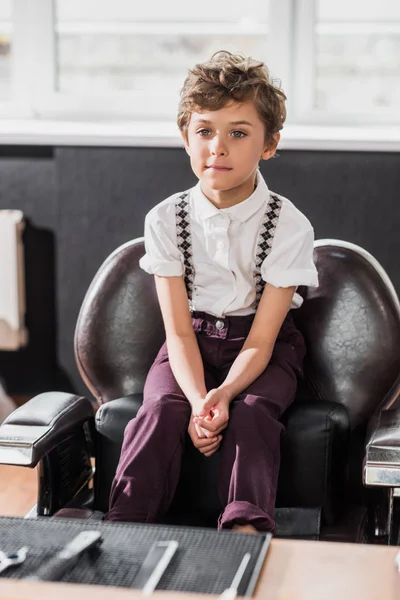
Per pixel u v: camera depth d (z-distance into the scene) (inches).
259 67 72.4
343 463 68.8
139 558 47.6
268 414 65.1
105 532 50.7
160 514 64.1
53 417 64.9
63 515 65.8
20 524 52.0
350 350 72.3
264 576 47.1
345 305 72.9
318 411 67.4
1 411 118.3
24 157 121.2
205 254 74.7
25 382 126.5
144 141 116.8
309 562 48.8
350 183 115.8
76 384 125.7
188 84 71.5
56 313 124.3
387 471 56.9
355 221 116.7
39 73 129.4
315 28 124.1
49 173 121.3
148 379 71.5
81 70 130.1
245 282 74.4
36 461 60.1
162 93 128.6
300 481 66.1
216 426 63.9
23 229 122.7
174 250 74.5
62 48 129.7
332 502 66.9
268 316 71.5
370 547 50.9
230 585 45.0
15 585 45.1
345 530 66.3
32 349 125.5
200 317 74.8
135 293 76.2
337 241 76.6
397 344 71.1
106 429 69.2
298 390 74.3
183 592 44.4
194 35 127.0
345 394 72.5
